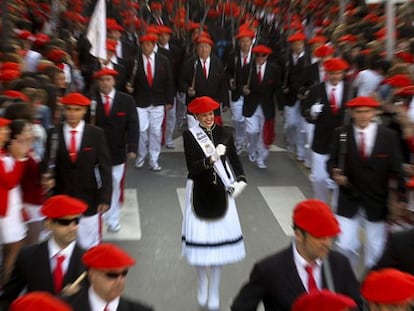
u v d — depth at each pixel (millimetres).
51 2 16734
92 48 10609
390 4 11312
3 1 11414
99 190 7492
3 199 6770
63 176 7340
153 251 8906
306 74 11625
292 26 17609
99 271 4133
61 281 4953
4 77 9078
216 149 6965
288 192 11375
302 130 12836
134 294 7688
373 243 7242
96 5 10531
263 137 12656
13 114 7012
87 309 4176
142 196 11078
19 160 6863
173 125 14031
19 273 5000
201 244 6953
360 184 7164
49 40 12180
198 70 12492
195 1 21125
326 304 3811
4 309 4938
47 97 8594
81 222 7422
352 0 16953
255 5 22141
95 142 7371
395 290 3822
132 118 9289
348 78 10156
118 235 9406
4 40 11180
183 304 7480
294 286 4598
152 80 12180
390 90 9219
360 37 13438
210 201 6996
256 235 9516
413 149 8258
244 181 7141
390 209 7156
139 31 18250
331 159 7312
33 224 7324
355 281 4727
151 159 12461
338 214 7270
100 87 9125
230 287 7852
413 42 11273
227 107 12797
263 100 12570
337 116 9273
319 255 4547
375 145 7098
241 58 12836
